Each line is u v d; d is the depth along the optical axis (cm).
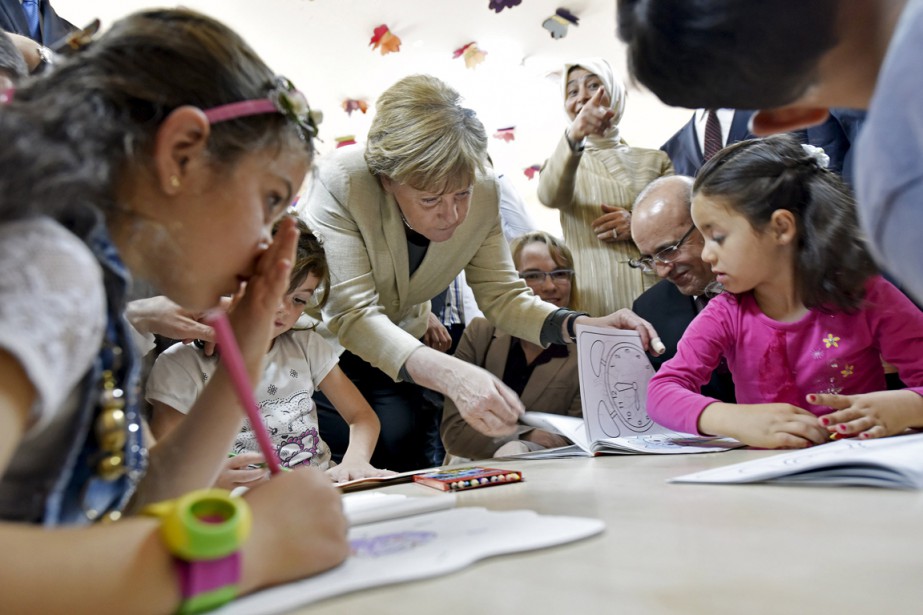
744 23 48
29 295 38
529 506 68
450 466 125
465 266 173
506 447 155
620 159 215
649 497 68
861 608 33
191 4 259
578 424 131
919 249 39
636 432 132
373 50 288
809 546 45
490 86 302
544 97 306
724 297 139
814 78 49
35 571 34
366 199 148
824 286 123
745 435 108
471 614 35
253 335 66
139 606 36
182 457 64
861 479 66
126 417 51
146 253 52
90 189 45
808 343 128
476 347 199
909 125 38
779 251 126
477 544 50
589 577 40
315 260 146
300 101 59
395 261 156
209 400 66
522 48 289
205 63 53
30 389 38
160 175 50
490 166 168
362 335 145
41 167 42
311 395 163
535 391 187
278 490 47
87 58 51
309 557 44
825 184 124
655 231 169
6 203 41
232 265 55
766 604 34
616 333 139
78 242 43
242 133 53
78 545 36
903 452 72
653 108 292
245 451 149
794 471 69
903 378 122
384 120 143
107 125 47
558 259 207
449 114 140
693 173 212
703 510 59
